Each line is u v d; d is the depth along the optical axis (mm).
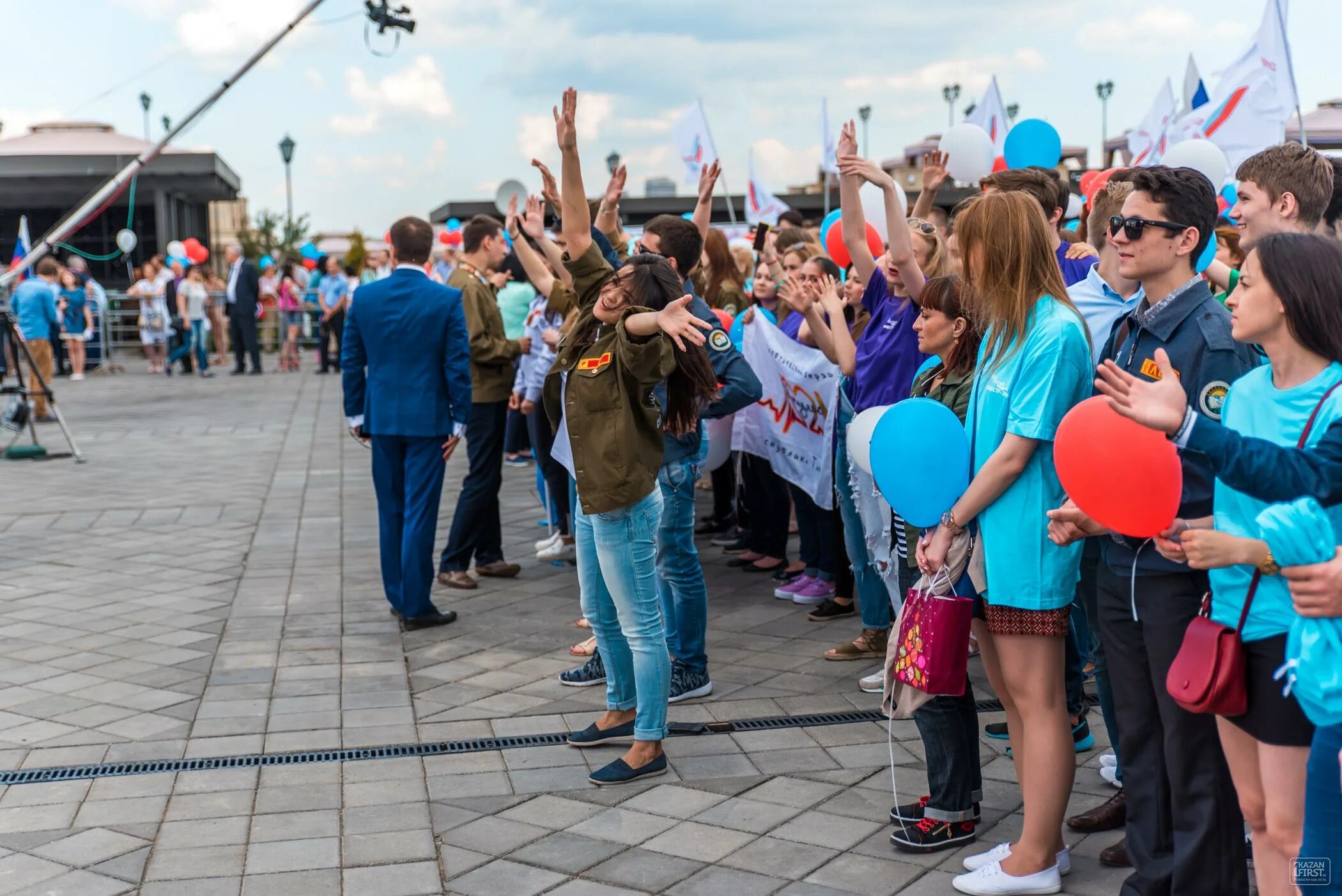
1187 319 2836
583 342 4012
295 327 22797
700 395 4082
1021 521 3012
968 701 3514
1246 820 2646
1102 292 3670
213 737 4449
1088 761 4078
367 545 7781
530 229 5574
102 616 6121
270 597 6496
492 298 6637
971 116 10055
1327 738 2217
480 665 5305
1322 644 2184
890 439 3156
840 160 4590
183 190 25016
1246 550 2289
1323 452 2197
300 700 4848
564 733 4473
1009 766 4074
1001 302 3029
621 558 3959
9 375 20359
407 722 4602
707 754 4246
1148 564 2766
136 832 3656
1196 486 2729
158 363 21953
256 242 34312
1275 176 3318
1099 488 2496
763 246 6691
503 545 7742
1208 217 2820
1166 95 9375
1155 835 2924
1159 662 2771
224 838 3607
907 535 3480
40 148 23047
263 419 14508
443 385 5836
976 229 3055
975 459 3113
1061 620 3057
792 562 7164
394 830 3660
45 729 4535
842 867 3379
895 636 3268
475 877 3357
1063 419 2605
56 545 7789
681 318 3613
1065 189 4430
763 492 6934
